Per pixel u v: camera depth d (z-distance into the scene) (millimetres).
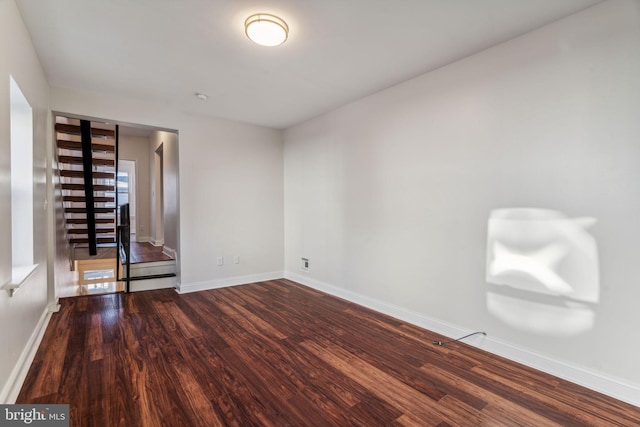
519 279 2363
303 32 2301
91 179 4910
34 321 2527
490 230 2531
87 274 6570
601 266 1990
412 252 3143
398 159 3271
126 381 2090
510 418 1768
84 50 2562
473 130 2637
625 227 1902
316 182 4422
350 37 2369
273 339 2787
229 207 4598
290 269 5016
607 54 1955
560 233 2160
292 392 2002
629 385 1889
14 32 1944
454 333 2785
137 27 2238
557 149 2170
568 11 2059
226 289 4422
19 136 2445
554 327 2191
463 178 2711
